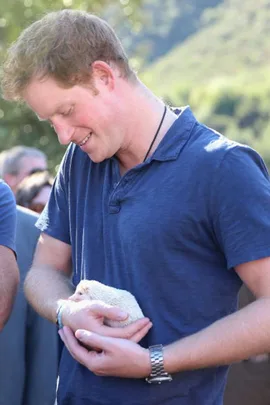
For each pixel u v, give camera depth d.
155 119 3.00
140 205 2.92
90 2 11.81
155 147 2.98
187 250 2.89
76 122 2.89
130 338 2.87
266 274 2.81
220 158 2.86
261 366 5.45
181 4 56.22
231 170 2.84
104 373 2.87
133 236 2.91
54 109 2.88
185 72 51.28
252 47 54.44
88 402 3.01
